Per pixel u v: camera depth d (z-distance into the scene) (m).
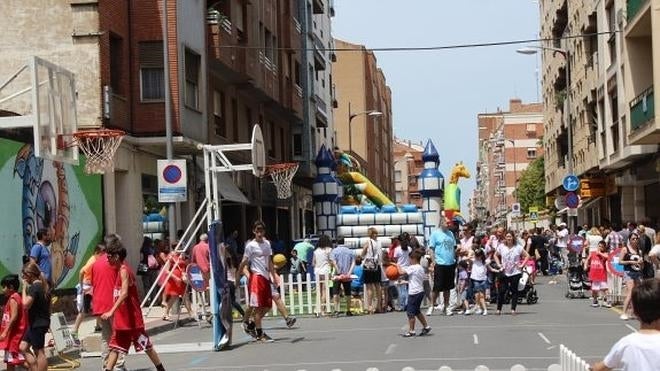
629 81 69.00
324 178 80.62
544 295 59.25
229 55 68.44
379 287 50.22
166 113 51.53
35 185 42.75
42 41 51.97
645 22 63.00
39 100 37.41
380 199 97.56
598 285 49.31
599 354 29.62
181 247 50.09
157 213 60.22
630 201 85.19
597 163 92.19
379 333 38.34
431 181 78.88
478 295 45.53
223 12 70.06
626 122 70.31
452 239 45.78
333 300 49.56
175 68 57.97
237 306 41.69
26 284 26.55
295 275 60.25
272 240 94.19
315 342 35.84
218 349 34.53
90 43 51.78
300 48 105.88
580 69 105.00
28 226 41.69
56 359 32.09
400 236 51.19
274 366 29.28
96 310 28.94
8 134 40.91
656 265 42.06
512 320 42.06
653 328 11.50
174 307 48.78
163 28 51.97
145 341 26.62
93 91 51.62
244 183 81.00
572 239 56.16
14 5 52.19
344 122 190.75
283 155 100.44
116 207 55.38
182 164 46.81
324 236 50.47
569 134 89.62
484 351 31.05
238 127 78.00
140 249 56.34
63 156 39.78
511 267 45.19
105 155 43.44
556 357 29.14
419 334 37.09
